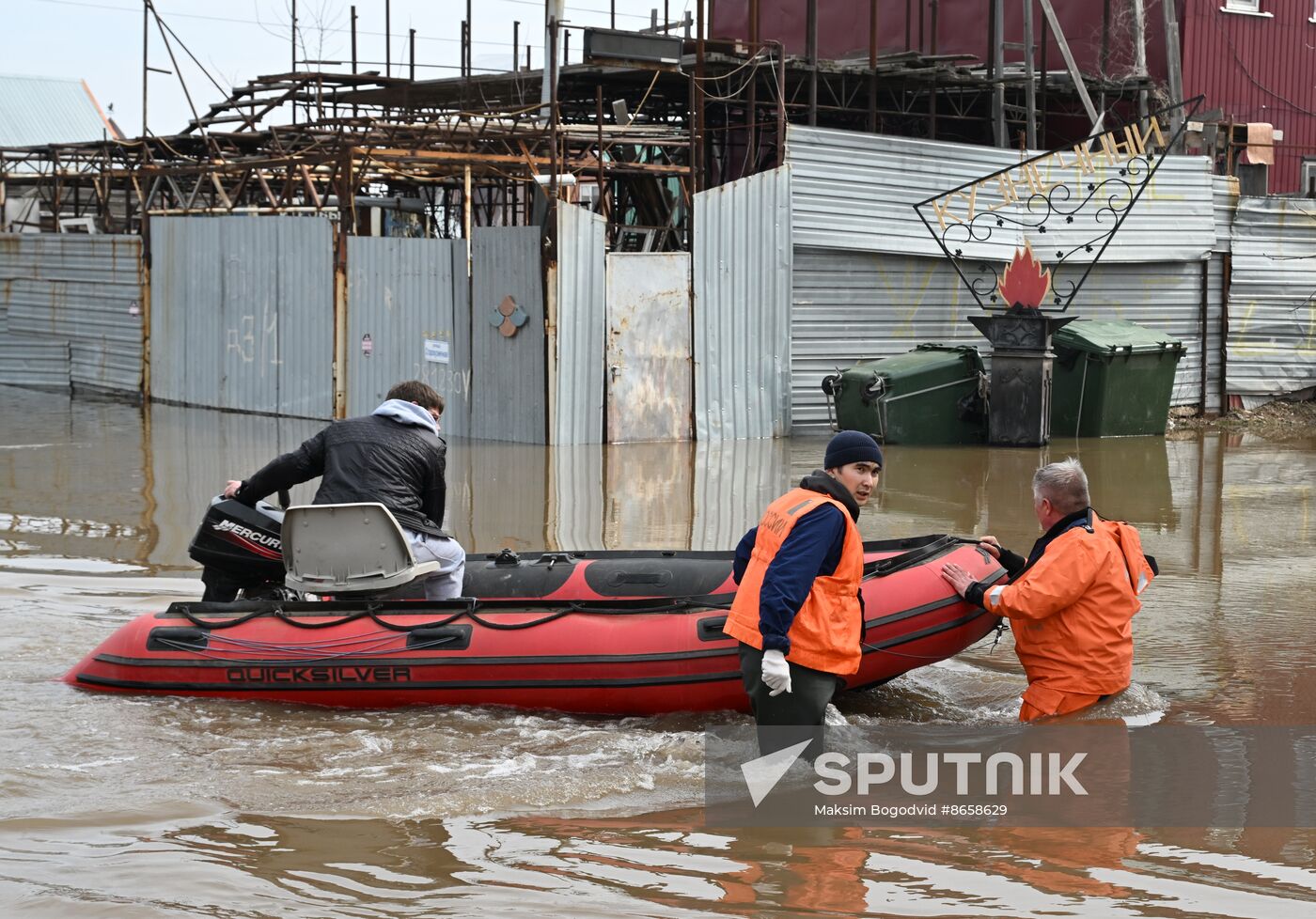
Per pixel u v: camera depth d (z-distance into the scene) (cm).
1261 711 604
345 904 410
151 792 511
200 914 402
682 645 605
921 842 456
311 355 1770
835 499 516
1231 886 418
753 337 1673
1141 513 1151
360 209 2064
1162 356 1691
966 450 1565
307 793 511
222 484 1249
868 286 1769
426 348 1664
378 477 659
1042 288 1571
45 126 3431
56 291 2167
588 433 1583
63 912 404
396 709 629
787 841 460
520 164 1759
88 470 1334
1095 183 1852
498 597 720
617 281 1580
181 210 1981
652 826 475
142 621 662
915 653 618
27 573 884
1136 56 2072
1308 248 1984
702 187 1666
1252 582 888
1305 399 2039
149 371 2011
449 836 467
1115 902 407
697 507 1166
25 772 533
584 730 595
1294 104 2323
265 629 645
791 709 518
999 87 1958
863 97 2083
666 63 1756
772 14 2494
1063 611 596
